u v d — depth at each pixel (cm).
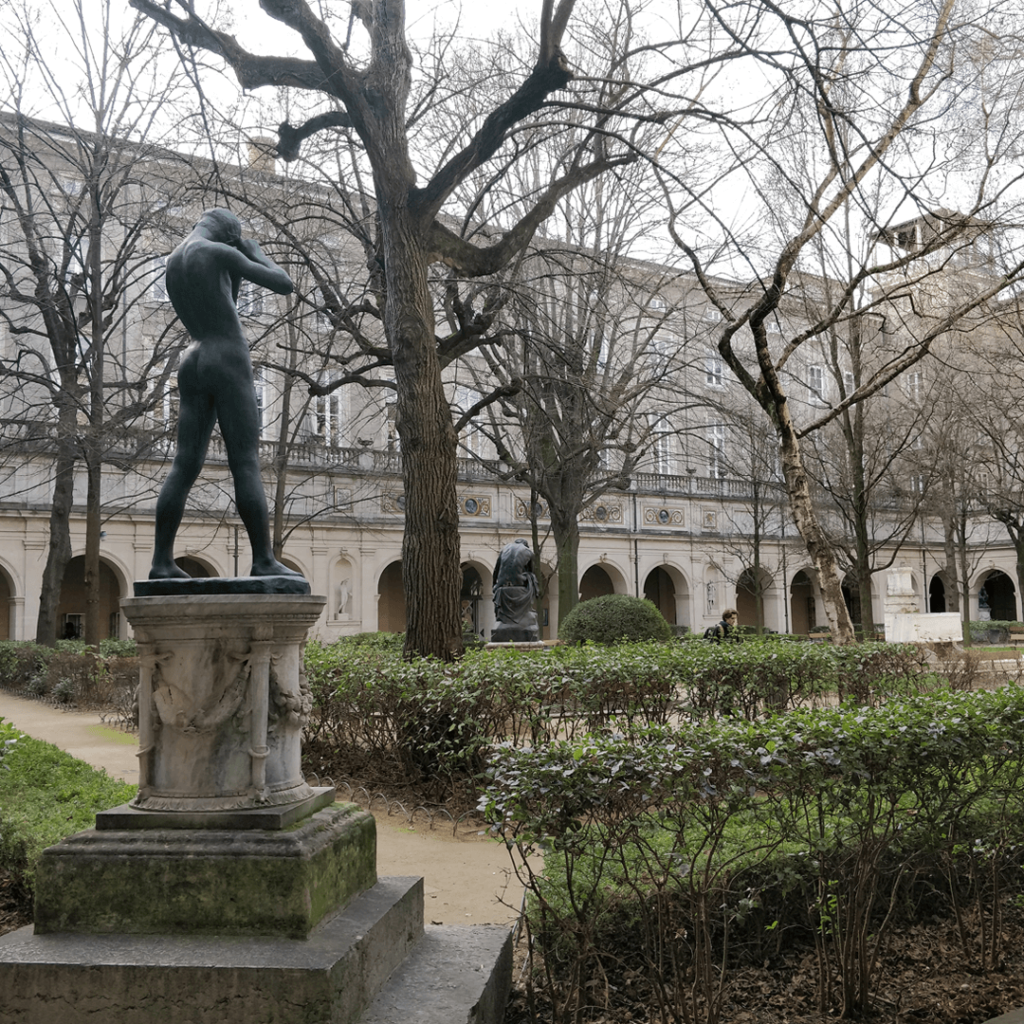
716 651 1058
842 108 871
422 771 862
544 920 413
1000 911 501
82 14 1934
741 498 4416
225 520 3186
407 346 1048
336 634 3475
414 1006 355
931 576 4825
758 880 460
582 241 2117
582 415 2055
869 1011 410
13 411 2842
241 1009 321
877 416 2366
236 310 466
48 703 1858
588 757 386
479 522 3794
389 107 1059
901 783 436
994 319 1558
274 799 397
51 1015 327
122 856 366
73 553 3017
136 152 2031
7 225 2766
